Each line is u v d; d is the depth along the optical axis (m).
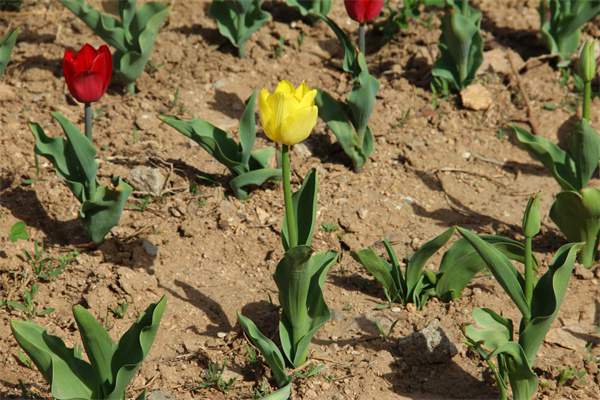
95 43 12.02
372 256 8.47
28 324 6.87
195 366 8.01
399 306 8.62
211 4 11.73
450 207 9.98
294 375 7.82
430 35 12.30
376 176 10.28
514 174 10.52
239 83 11.45
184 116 10.87
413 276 8.51
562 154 9.17
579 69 8.94
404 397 7.73
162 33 12.18
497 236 8.18
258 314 8.52
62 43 11.97
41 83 11.29
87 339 6.80
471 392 7.79
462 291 8.75
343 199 9.90
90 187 8.80
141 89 11.27
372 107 9.88
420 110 11.19
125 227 9.36
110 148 10.37
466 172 10.45
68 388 6.90
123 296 8.60
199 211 9.59
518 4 13.05
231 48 12.02
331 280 8.97
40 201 9.63
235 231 9.41
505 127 11.06
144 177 9.73
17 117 10.72
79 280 8.78
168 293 8.72
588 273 9.00
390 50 12.18
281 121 6.77
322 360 8.05
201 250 9.22
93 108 10.96
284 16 12.73
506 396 7.42
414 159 10.48
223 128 10.77
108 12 12.48
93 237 8.99
